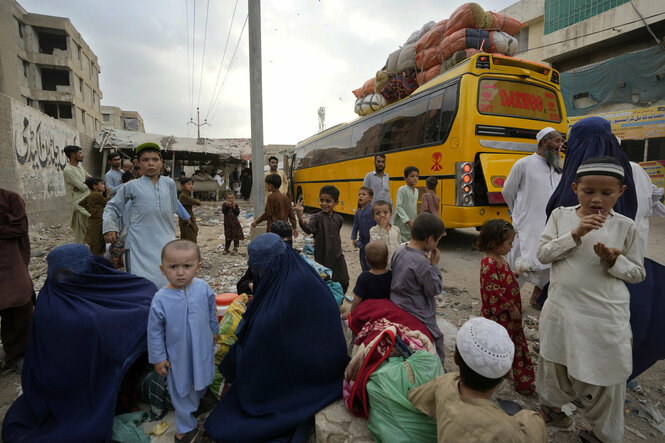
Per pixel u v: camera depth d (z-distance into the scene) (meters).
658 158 14.98
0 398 2.85
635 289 2.31
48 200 11.30
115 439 2.27
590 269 2.03
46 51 33.62
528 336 3.65
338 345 2.53
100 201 5.63
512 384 2.90
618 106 15.04
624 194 2.48
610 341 1.98
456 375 1.76
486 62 6.80
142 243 3.38
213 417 2.32
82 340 2.37
